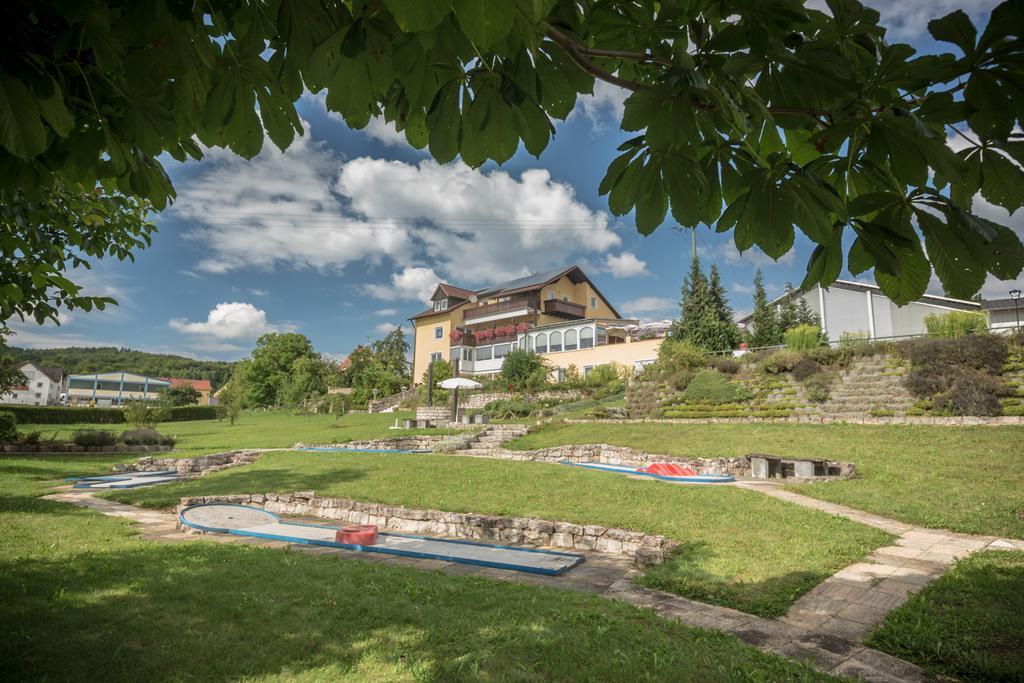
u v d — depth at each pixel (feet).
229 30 6.37
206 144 7.49
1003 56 4.52
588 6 6.46
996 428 54.90
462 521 35.53
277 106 6.73
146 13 5.47
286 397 238.27
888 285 5.55
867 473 46.80
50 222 15.93
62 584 21.09
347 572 23.97
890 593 22.39
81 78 6.94
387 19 5.46
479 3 3.67
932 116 5.03
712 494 39.93
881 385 71.26
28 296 14.56
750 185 5.49
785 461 52.95
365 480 49.90
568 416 94.53
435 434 94.27
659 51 6.24
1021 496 37.01
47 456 76.18
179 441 107.34
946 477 43.01
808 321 123.34
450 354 197.16
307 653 15.47
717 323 129.29
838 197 5.41
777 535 30.50
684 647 16.29
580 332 160.76
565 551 30.96
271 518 38.29
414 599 20.39
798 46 5.75
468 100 6.36
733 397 83.71
